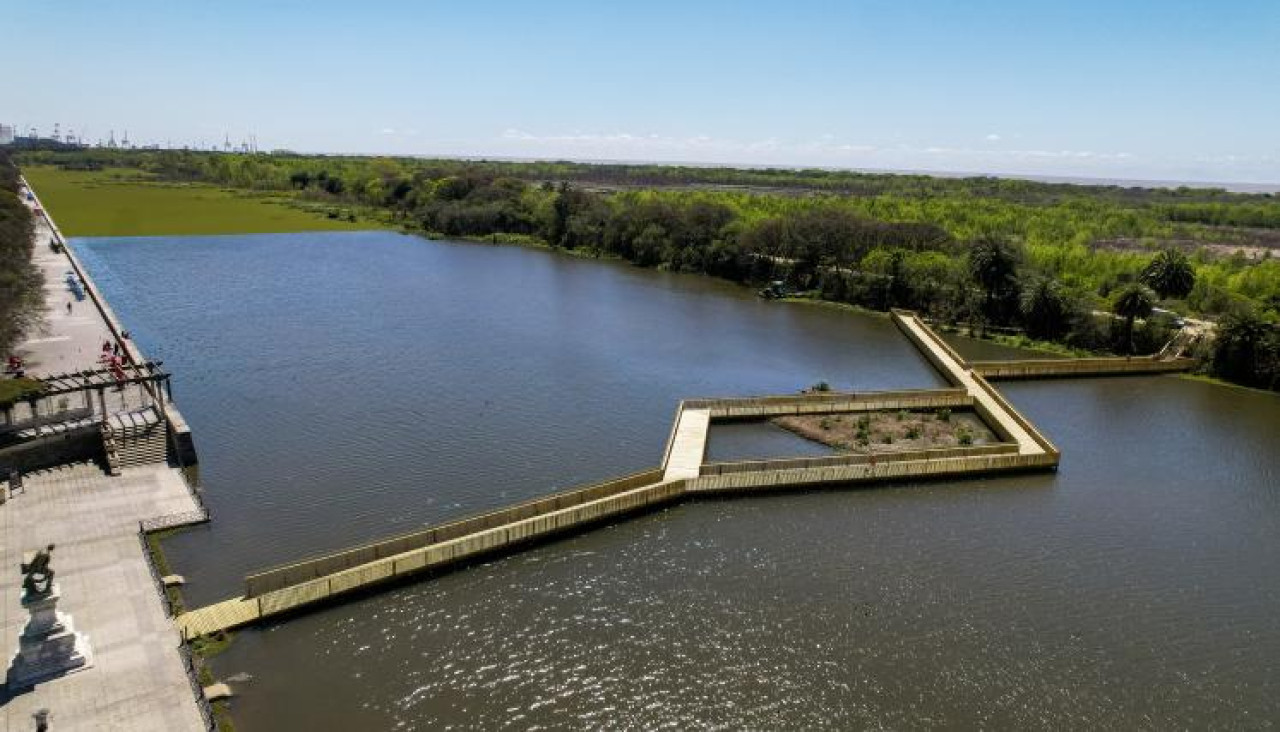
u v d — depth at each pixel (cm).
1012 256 14188
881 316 15512
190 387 9619
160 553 5838
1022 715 4703
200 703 4291
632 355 11838
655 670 4959
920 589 5931
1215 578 6253
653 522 6894
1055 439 9144
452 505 6894
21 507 6228
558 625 5369
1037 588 6006
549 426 8812
